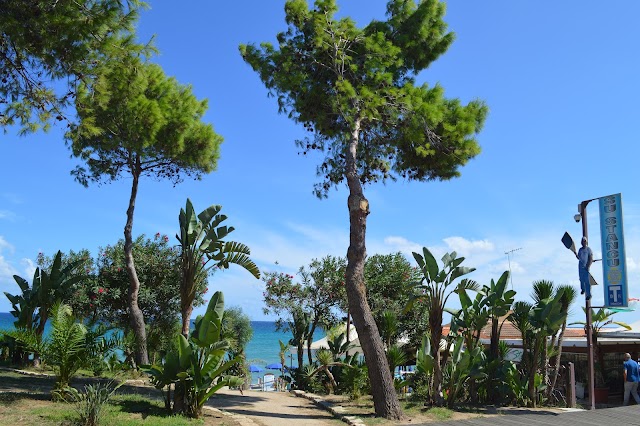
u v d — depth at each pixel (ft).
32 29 28.76
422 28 52.70
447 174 55.42
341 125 54.75
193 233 43.60
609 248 45.52
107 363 42.70
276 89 53.21
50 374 49.57
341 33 48.93
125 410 31.78
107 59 30.89
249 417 35.78
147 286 73.31
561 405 44.34
